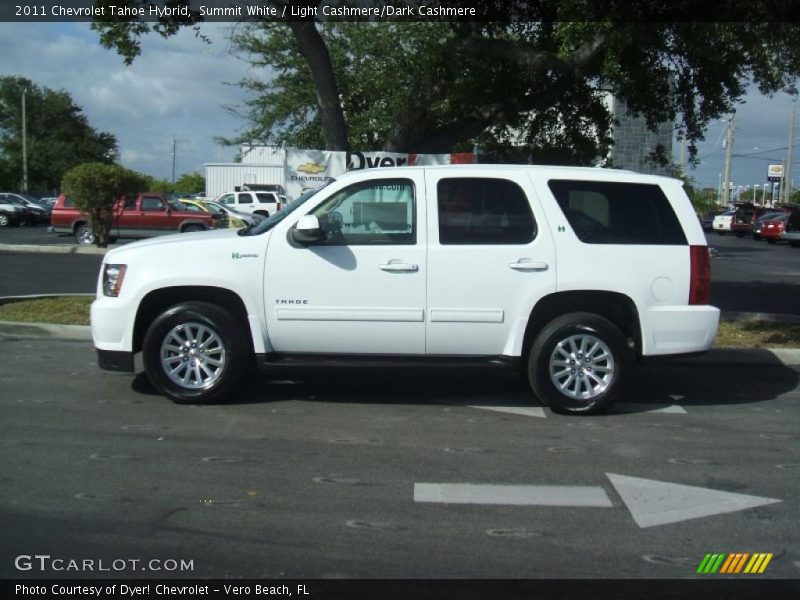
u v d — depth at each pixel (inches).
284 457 229.3
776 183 3063.5
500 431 260.1
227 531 179.0
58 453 228.5
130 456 227.1
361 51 749.9
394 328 274.2
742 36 390.0
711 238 1791.3
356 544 173.8
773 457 237.6
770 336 412.2
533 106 491.2
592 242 276.2
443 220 274.5
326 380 326.0
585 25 383.2
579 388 280.1
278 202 1480.1
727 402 305.7
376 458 230.2
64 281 613.9
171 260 275.1
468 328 274.1
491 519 188.4
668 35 413.7
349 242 274.4
